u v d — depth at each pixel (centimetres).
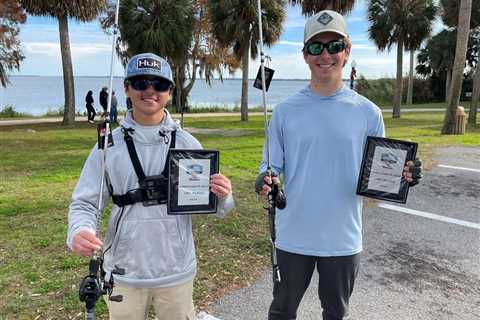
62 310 298
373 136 214
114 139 187
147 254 188
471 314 306
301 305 315
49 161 890
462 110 1345
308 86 224
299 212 220
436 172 768
